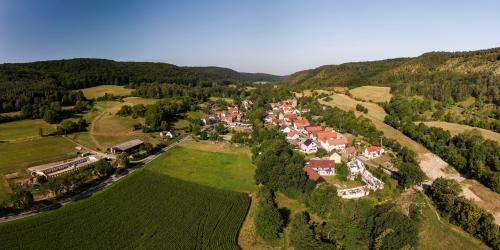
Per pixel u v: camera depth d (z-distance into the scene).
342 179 101.50
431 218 81.56
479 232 74.56
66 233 73.25
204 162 124.88
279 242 73.50
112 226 77.19
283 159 106.50
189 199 92.75
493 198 96.94
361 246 69.88
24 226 74.44
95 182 103.19
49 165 114.00
